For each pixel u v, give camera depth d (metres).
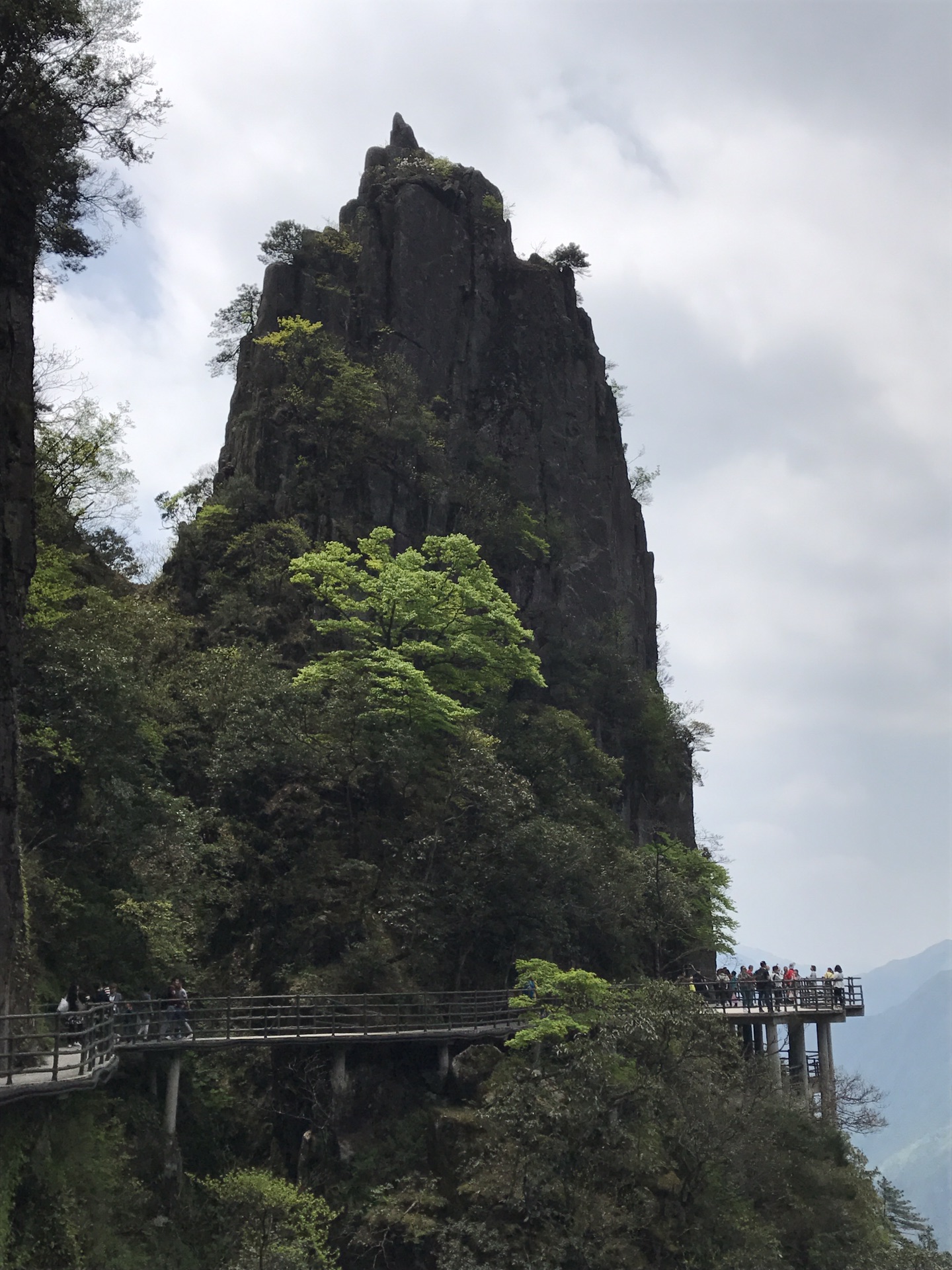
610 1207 35.91
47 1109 30.50
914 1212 47.91
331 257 82.56
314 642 62.41
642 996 41.22
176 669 56.88
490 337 87.06
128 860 43.75
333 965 45.25
